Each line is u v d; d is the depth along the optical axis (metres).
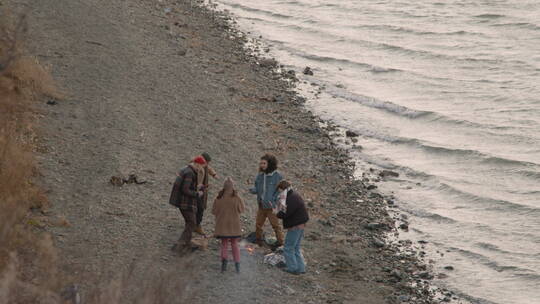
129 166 65.19
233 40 130.12
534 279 59.84
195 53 112.50
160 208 58.56
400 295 54.88
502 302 56.19
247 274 50.69
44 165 61.50
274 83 109.12
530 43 141.25
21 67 76.19
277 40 136.75
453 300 55.94
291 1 173.38
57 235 50.44
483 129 96.12
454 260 63.00
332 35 143.75
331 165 82.12
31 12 104.81
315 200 71.75
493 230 69.06
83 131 70.94
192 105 87.88
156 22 124.94
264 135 85.31
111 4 126.56
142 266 47.97
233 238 49.91
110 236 52.09
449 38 145.00
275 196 53.41
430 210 73.31
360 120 98.69
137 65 96.62
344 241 62.88
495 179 80.94
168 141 74.38
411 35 147.00
